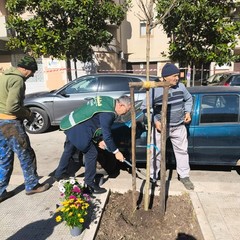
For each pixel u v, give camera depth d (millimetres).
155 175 3879
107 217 3236
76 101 7352
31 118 3629
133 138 3053
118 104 3342
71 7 9023
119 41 17328
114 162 4445
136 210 3330
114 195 3730
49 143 6656
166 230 3035
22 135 3463
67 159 3898
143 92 6906
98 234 2949
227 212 3207
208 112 4262
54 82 14789
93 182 3654
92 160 3609
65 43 9359
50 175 4691
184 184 3871
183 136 3850
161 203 3225
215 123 4258
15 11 9688
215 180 4391
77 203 2848
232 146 4242
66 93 7539
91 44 10289
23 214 3283
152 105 3609
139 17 4109
